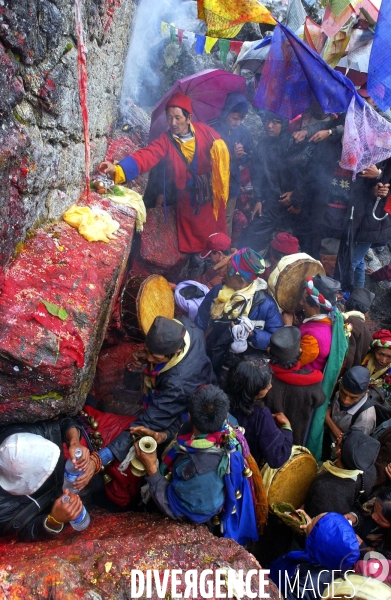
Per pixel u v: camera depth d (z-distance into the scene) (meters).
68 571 2.14
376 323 6.45
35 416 2.59
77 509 2.48
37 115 2.80
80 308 2.68
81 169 3.83
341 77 4.25
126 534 2.56
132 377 4.11
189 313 4.34
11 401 2.52
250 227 6.20
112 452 2.96
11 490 2.51
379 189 5.00
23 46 2.44
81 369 2.60
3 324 2.43
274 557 3.53
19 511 2.58
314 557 2.57
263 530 3.27
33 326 2.48
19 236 2.72
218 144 4.72
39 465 2.47
